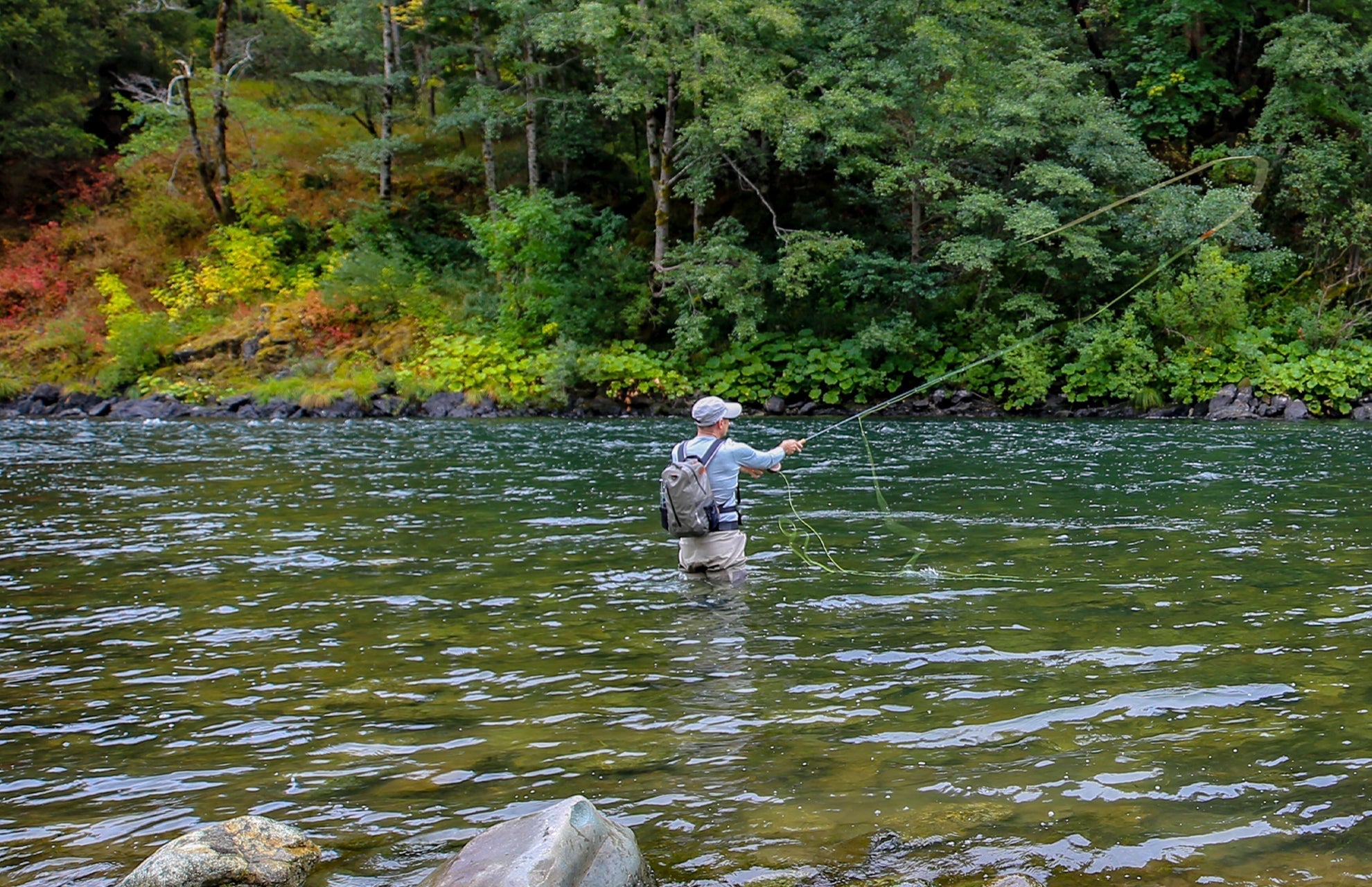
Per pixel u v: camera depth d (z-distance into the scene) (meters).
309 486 11.43
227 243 28.14
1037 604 5.91
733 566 6.77
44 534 8.62
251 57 32.25
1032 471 11.92
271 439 17.45
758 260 23.28
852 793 3.50
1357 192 23.16
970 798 3.45
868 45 22.47
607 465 13.22
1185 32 26.47
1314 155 22.56
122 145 31.03
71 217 30.75
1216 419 20.09
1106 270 21.55
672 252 24.28
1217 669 4.73
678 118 28.20
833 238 22.81
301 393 23.39
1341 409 20.36
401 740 4.05
